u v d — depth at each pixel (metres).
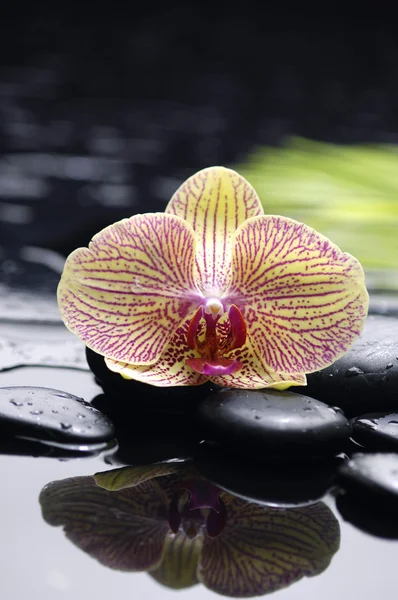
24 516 0.47
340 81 1.79
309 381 0.53
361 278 0.51
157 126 1.40
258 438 0.50
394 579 0.45
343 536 0.47
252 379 0.52
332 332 0.52
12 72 1.73
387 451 0.51
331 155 0.79
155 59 1.85
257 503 0.48
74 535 0.46
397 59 1.92
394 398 0.52
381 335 0.54
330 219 0.71
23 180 1.06
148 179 1.09
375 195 0.73
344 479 0.49
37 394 0.51
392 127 1.42
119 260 0.52
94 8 1.98
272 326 0.53
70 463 0.50
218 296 0.53
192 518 0.47
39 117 1.43
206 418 0.50
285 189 0.74
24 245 0.80
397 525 0.47
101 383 0.55
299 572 0.45
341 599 0.45
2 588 0.44
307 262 0.52
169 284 0.52
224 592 0.45
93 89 1.65
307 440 0.50
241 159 1.18
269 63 1.88
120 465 0.50
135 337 0.52
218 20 2.01
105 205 0.96
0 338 0.61
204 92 1.67
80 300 0.52
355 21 2.01
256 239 0.52
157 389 0.53
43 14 1.94
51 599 0.44
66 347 0.60
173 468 0.50
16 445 0.50
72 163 1.16
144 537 0.46
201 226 0.52
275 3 2.02
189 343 0.52
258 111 1.53
